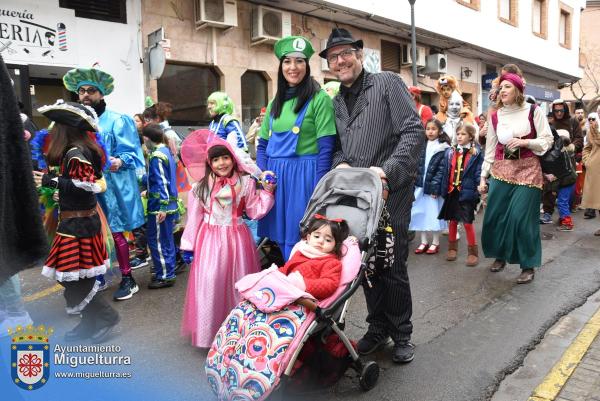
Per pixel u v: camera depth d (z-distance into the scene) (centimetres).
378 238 294
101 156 363
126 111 863
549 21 2059
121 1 841
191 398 285
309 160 345
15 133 154
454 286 480
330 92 673
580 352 336
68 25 781
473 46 1569
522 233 483
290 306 252
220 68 985
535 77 2203
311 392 279
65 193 333
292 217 346
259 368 234
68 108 338
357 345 337
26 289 482
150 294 466
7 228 153
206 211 359
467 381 301
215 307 337
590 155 756
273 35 1034
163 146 479
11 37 723
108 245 405
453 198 559
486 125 633
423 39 1441
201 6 920
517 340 356
